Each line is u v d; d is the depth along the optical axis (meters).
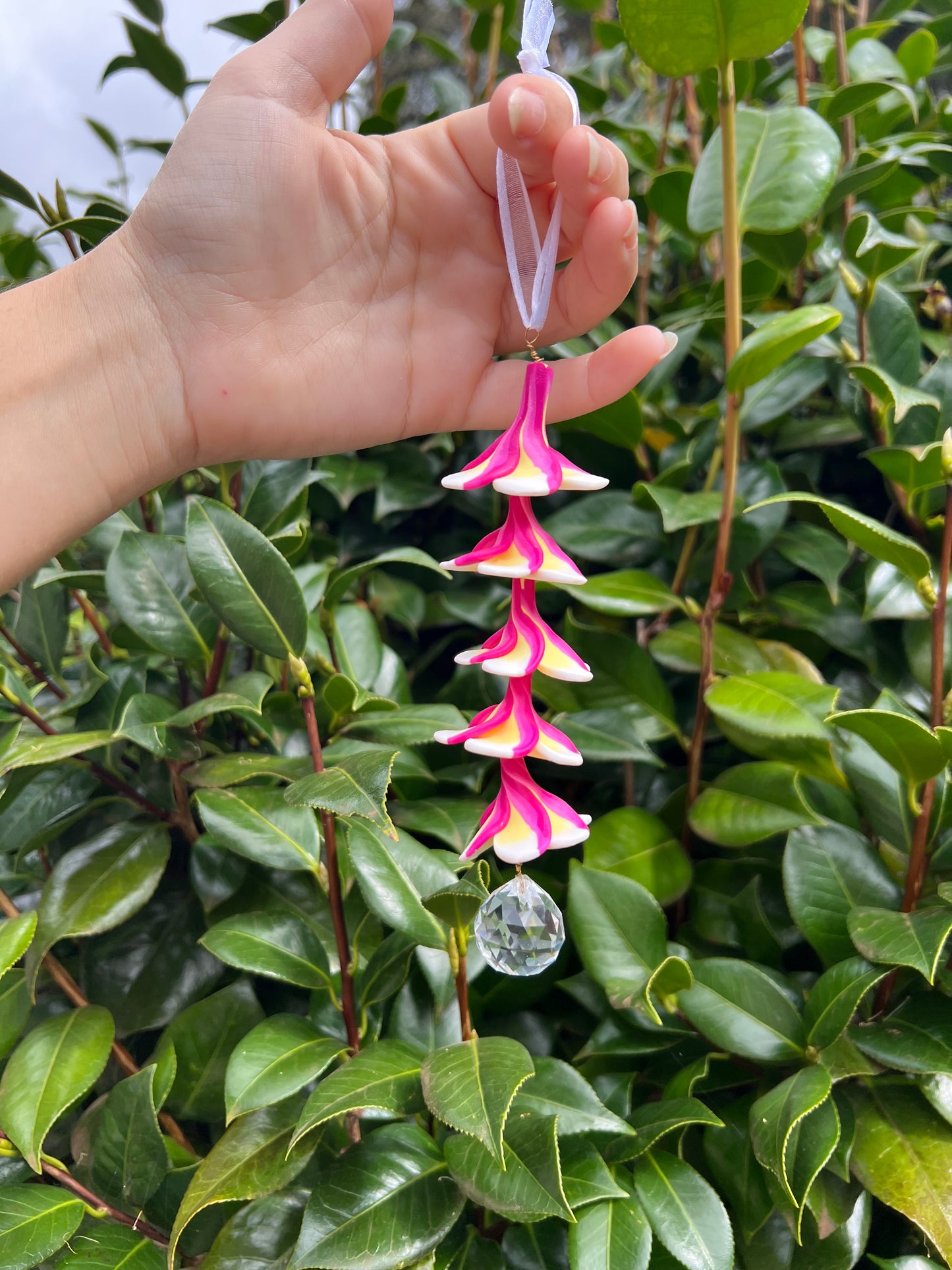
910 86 0.67
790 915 0.45
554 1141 0.31
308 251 0.36
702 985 0.38
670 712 0.49
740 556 0.50
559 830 0.28
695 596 0.55
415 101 1.08
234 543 0.38
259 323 0.37
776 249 0.52
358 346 0.38
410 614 0.59
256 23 0.62
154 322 0.36
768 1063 0.37
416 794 0.50
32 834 0.45
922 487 0.46
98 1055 0.38
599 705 0.50
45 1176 0.40
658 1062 0.42
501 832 0.28
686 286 0.68
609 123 0.61
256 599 0.37
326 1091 0.32
